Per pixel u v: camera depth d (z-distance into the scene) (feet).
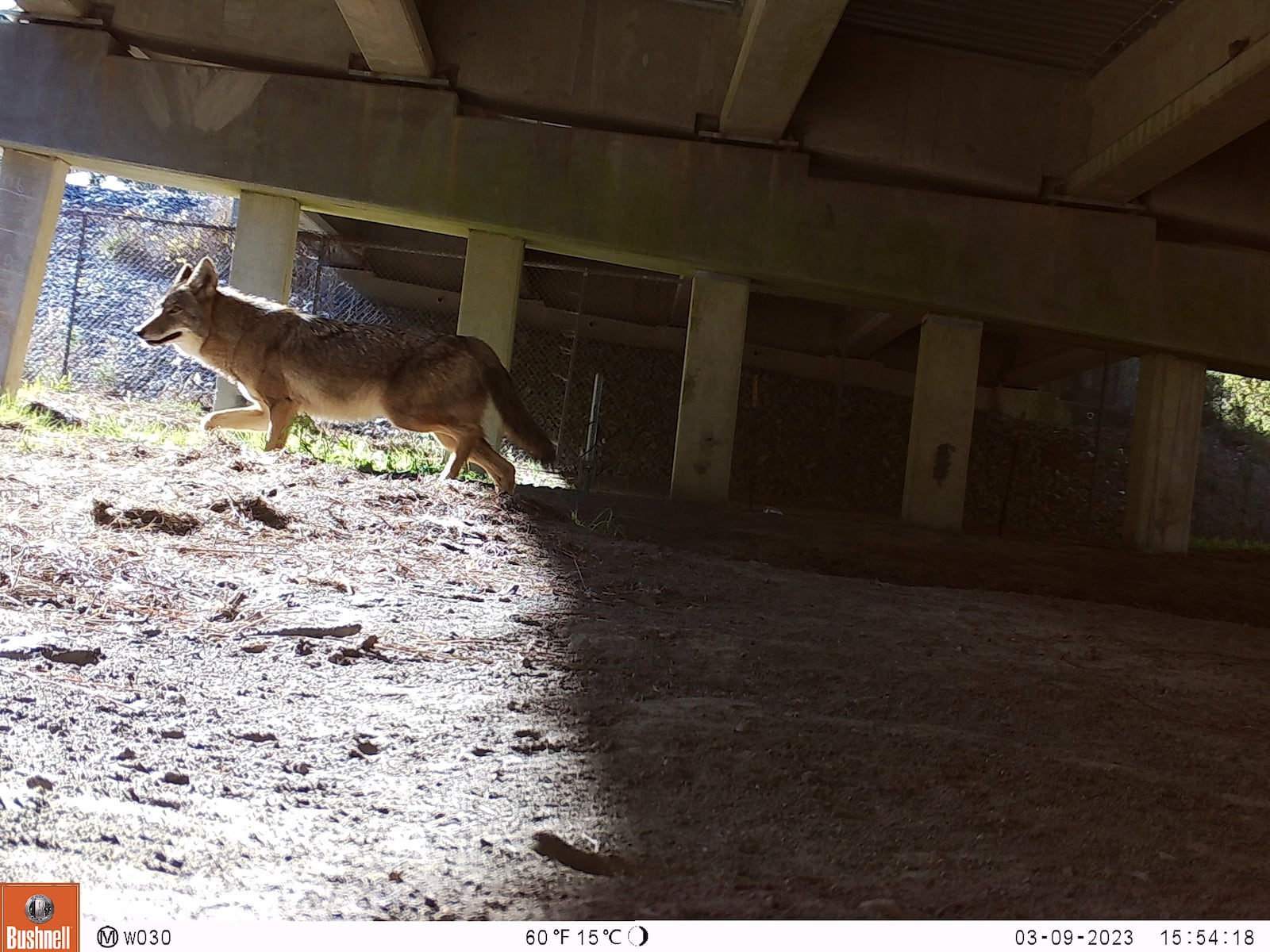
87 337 53.31
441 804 9.52
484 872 8.21
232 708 11.34
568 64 38.83
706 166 38.99
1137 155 35.47
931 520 40.70
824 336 66.28
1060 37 36.99
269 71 38.83
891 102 39.29
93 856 7.72
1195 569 37.86
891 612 21.34
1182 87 32.63
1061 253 39.96
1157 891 8.64
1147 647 21.22
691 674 14.67
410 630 15.17
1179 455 41.57
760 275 39.45
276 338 27.91
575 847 8.71
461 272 61.26
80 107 37.52
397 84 38.37
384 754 10.61
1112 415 74.02
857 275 39.47
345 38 38.24
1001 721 13.88
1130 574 35.68
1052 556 36.70
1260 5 28.60
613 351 63.21
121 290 57.16
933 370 40.78
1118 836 9.98
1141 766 12.50
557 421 59.21
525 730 11.63
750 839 9.22
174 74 37.81
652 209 38.88
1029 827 10.00
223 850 8.17
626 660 15.01
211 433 28.48
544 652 14.99
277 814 8.96
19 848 7.64
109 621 13.70
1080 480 65.92
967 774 11.46
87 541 16.76
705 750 11.44
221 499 20.38
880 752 11.91
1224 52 30.40
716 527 33.73
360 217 40.75
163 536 18.06
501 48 38.65
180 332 27.22
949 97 39.50
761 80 34.09
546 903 7.70
